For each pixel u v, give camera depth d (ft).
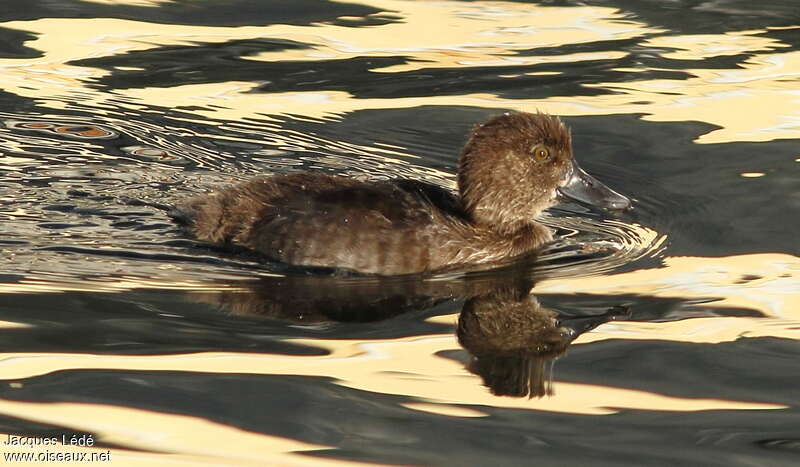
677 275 40.78
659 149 52.19
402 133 53.62
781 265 41.29
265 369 33.22
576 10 70.23
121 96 56.34
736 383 32.99
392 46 63.72
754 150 51.83
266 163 50.08
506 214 43.98
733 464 28.84
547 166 44.45
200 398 31.50
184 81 58.54
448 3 71.00
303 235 41.01
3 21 65.26
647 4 71.26
